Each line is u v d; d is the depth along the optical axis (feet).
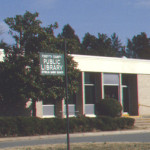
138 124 89.20
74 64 80.28
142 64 108.58
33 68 74.69
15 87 75.31
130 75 108.99
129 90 108.99
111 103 93.15
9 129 67.82
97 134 73.41
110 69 101.60
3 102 81.20
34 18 78.02
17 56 77.56
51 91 75.97
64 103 94.73
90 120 76.43
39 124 70.38
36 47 76.74
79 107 96.68
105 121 78.13
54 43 77.87
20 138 65.82
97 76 101.14
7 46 79.51
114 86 104.12
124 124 80.53
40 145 51.60
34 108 82.28
